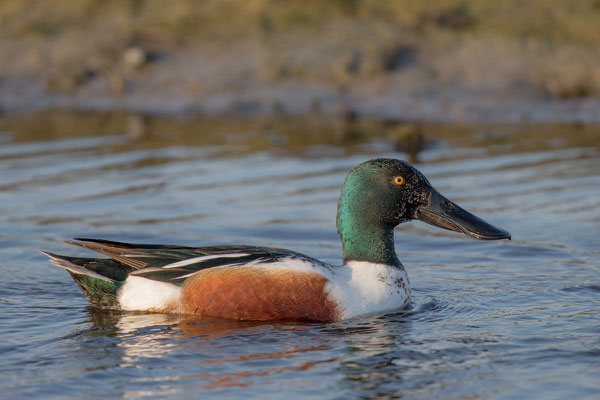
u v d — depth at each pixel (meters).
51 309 9.38
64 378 7.54
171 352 8.10
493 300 9.67
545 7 27.98
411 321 8.98
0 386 7.38
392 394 7.21
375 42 26.20
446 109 23.06
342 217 9.53
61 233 12.62
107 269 9.24
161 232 12.68
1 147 19.34
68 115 23.98
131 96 25.72
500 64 24.84
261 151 18.70
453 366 7.78
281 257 9.12
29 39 29.09
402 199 9.49
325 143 19.45
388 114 23.11
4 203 14.36
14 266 11.08
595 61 24.83
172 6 29.98
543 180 15.61
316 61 25.72
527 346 8.23
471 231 9.47
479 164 17.09
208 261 9.08
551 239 12.20
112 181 15.97
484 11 28.06
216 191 15.22
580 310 9.26
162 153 18.59
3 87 26.75
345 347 8.23
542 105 23.11
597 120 21.95
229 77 25.67
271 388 7.33
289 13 28.42
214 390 7.30
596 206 13.79
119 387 7.37
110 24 29.48
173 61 26.89
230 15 28.95
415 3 28.31
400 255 11.81
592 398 7.09
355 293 9.12
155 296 9.08
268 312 8.91
